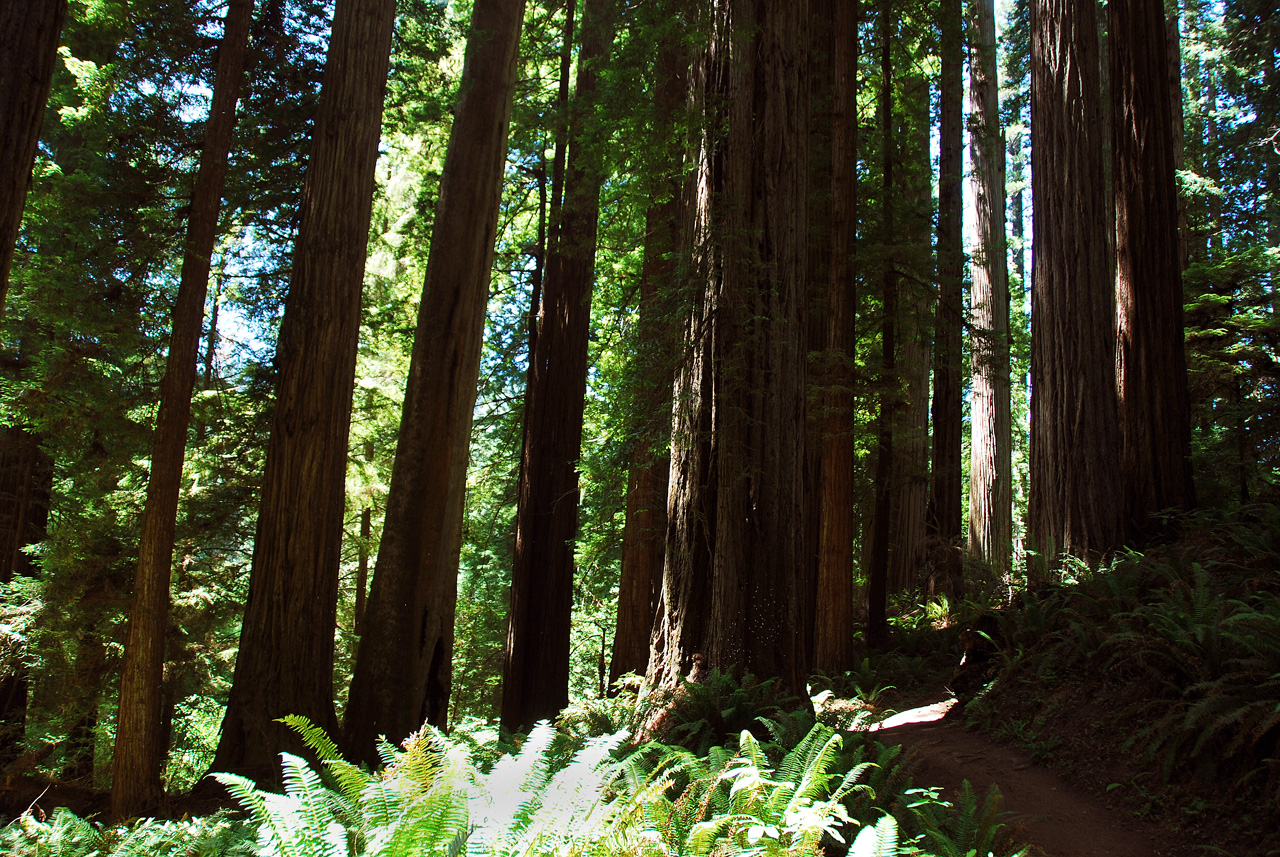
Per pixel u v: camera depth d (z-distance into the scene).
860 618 16.80
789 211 7.42
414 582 9.25
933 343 12.77
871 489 16.06
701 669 6.85
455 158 10.12
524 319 16.47
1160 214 9.80
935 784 6.24
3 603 11.66
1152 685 6.03
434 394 9.66
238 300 12.97
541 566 12.78
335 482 8.95
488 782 3.35
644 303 10.55
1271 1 16.27
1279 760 4.64
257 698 8.18
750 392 7.05
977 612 8.99
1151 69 9.98
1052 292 10.03
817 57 11.85
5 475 13.01
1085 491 9.42
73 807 9.44
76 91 11.70
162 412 8.15
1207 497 10.80
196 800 7.57
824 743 4.51
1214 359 11.70
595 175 10.74
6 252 4.95
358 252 9.39
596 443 15.95
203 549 12.80
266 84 11.54
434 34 13.60
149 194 11.14
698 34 7.58
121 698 7.59
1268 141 17.31
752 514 6.94
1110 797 5.52
